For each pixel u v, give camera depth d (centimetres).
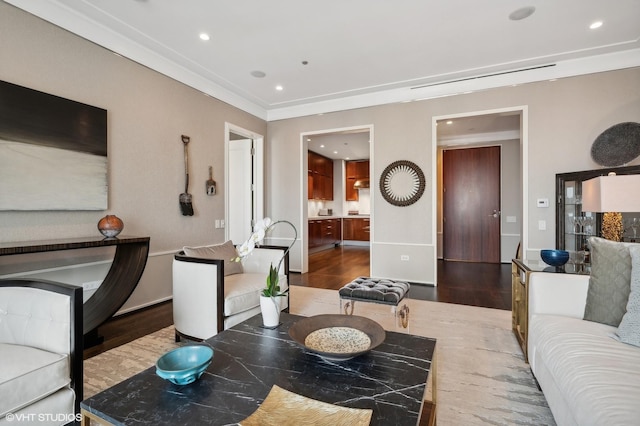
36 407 125
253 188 530
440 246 665
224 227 444
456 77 405
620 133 338
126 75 314
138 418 97
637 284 148
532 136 380
